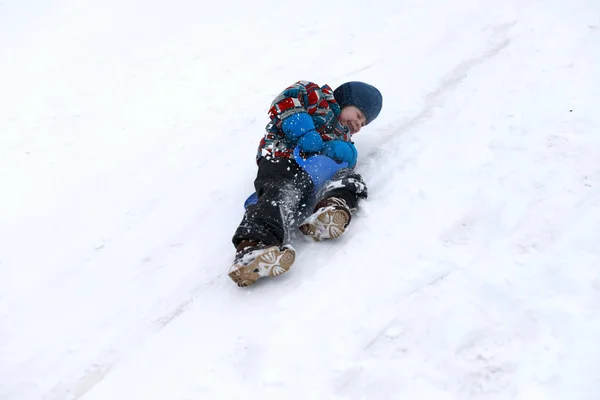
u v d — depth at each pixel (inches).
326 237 103.1
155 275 111.7
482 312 84.0
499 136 123.0
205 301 101.0
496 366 76.6
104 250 122.4
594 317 79.3
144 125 172.4
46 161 161.8
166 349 93.0
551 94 132.1
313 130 113.6
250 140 153.7
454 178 114.0
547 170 108.7
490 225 100.0
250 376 83.9
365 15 211.8
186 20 243.9
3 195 148.2
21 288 115.0
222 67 198.4
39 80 213.5
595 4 167.6
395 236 102.7
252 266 92.7
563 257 89.5
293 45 203.0
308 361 83.7
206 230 121.8
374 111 126.2
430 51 173.3
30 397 90.4
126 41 235.0
